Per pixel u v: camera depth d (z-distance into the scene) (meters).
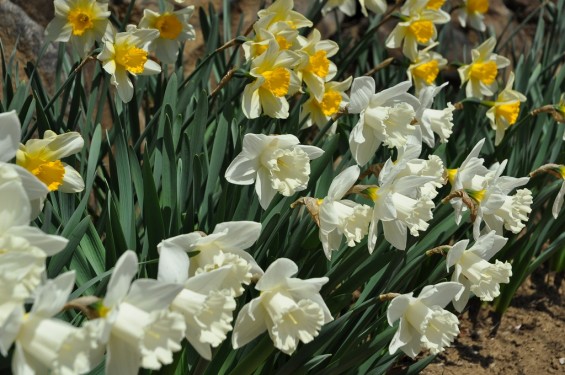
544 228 1.67
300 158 1.32
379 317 1.49
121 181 1.38
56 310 1.08
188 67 1.90
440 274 1.47
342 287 1.40
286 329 1.21
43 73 1.74
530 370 1.63
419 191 1.37
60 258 1.26
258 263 1.38
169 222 1.38
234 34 1.94
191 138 1.45
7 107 1.50
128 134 1.59
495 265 1.37
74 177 1.34
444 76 2.12
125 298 1.11
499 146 1.74
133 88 1.54
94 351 1.09
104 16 1.52
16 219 1.10
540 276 1.81
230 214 1.41
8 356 1.15
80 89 1.56
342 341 1.41
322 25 2.04
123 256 1.08
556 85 1.85
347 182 1.29
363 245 1.38
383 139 1.39
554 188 1.64
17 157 1.30
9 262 1.07
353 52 1.88
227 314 1.16
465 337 1.68
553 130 1.75
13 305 1.07
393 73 1.90
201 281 1.16
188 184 1.44
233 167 1.32
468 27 2.19
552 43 1.97
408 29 1.74
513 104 1.70
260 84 1.47
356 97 1.37
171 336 1.11
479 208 1.39
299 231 1.38
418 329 1.29
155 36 1.48
